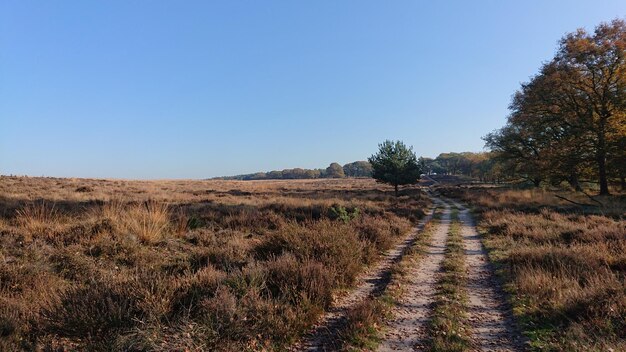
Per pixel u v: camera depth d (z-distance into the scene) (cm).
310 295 616
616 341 466
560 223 1636
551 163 3450
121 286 545
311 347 491
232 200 2875
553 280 723
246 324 504
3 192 2309
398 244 1345
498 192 4338
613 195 3148
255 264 750
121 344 433
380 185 8150
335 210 1830
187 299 551
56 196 2394
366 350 472
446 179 12606
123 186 4206
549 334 513
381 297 677
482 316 604
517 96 3997
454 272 880
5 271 689
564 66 3222
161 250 1023
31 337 479
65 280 734
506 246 1223
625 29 3042
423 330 539
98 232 1041
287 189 5709
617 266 867
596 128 3105
